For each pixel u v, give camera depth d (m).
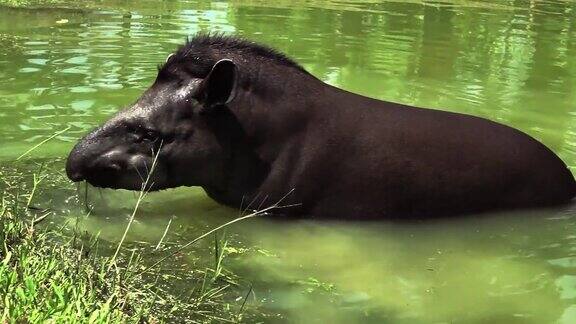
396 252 4.20
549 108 7.24
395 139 4.75
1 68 7.63
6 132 5.73
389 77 8.16
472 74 8.58
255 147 4.64
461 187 4.77
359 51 9.58
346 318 3.35
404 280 3.81
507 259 4.12
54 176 4.95
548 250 4.26
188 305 3.37
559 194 4.96
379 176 4.70
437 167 4.74
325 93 4.82
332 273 3.87
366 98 4.95
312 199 4.69
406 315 3.40
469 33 11.48
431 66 8.88
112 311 3.13
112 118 4.59
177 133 4.56
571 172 5.42
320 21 11.86
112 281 3.42
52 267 3.34
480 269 3.97
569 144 6.16
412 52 9.70
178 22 10.83
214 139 4.61
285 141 4.65
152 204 4.75
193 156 4.59
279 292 3.59
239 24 11.07
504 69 8.96
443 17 13.13
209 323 3.22
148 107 4.58
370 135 4.73
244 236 4.34
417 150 4.75
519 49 10.34
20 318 2.82
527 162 4.88
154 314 3.25
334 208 4.72
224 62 4.39
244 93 4.62
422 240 4.41
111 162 4.50
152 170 4.41
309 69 8.31
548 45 10.79
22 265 3.25
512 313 3.45
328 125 4.70
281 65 4.81
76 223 4.22
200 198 4.92
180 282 3.61
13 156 5.24
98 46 8.89
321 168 4.66
